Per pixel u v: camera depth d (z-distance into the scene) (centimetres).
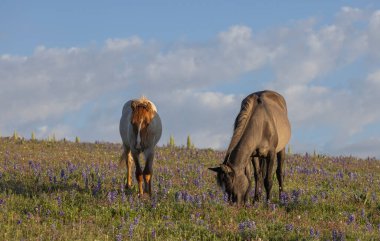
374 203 4169
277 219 3428
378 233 3219
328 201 4150
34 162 5978
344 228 3238
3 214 3406
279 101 4328
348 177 5869
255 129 3797
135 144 4119
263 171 4081
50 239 2933
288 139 4325
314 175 5847
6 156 6444
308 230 3173
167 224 3284
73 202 3741
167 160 6756
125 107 4731
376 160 7869
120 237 2944
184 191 4088
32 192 4175
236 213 3509
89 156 6881
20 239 2909
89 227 3200
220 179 3522
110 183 4734
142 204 3694
